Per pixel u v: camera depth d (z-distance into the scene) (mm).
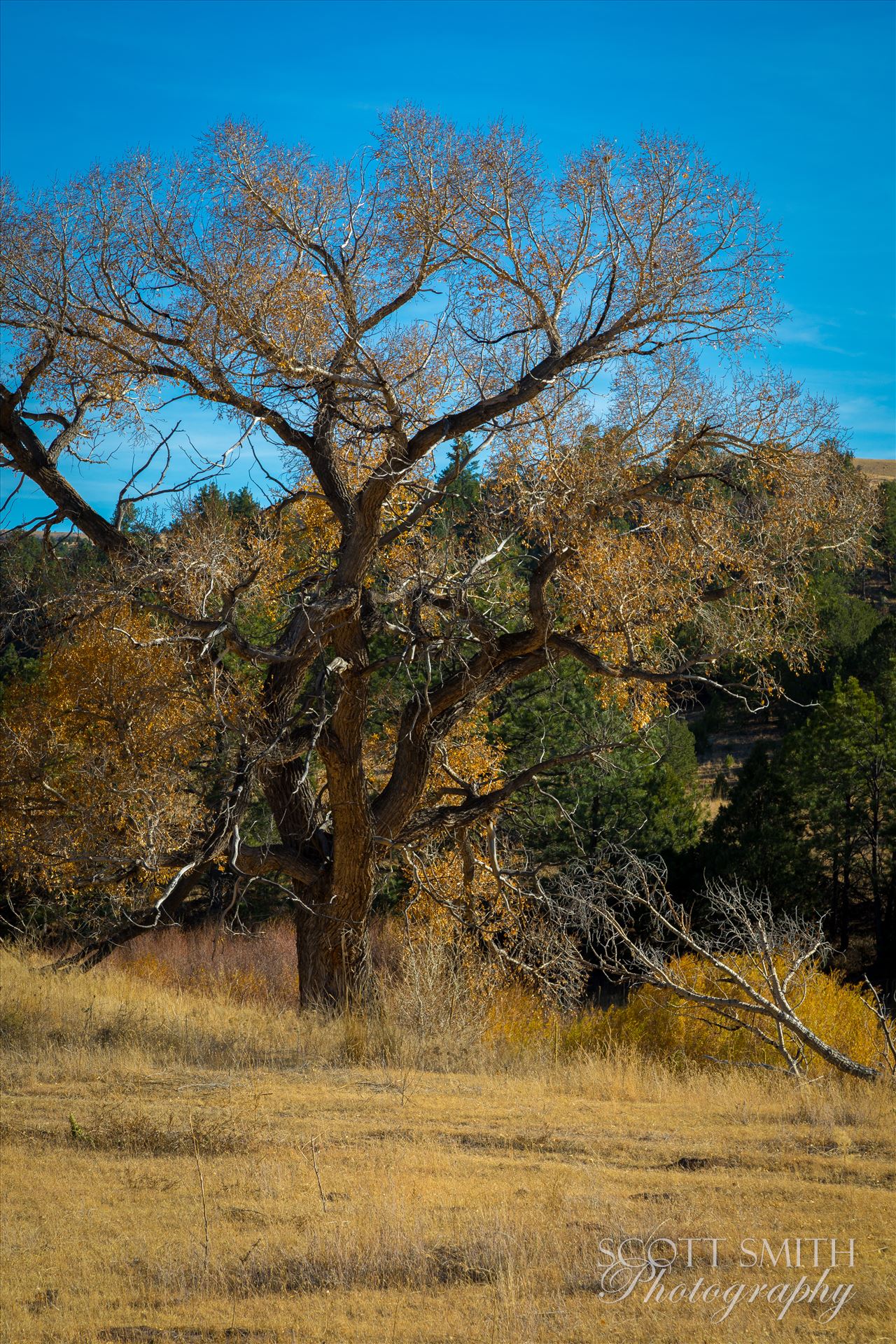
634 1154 7742
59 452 17625
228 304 15391
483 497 18484
